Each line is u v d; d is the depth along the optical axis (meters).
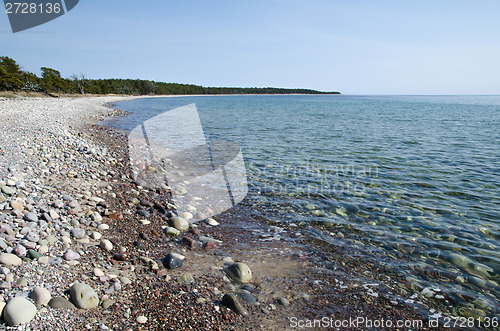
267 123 30.11
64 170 8.78
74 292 3.77
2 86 59.94
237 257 5.52
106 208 6.88
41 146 10.78
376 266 5.36
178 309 3.95
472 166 12.78
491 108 67.19
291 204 8.24
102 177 9.00
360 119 36.16
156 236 6.04
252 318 3.95
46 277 4.08
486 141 19.73
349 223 7.12
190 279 4.65
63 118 22.95
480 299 4.54
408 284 4.87
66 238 5.15
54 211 5.87
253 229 6.75
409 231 6.75
